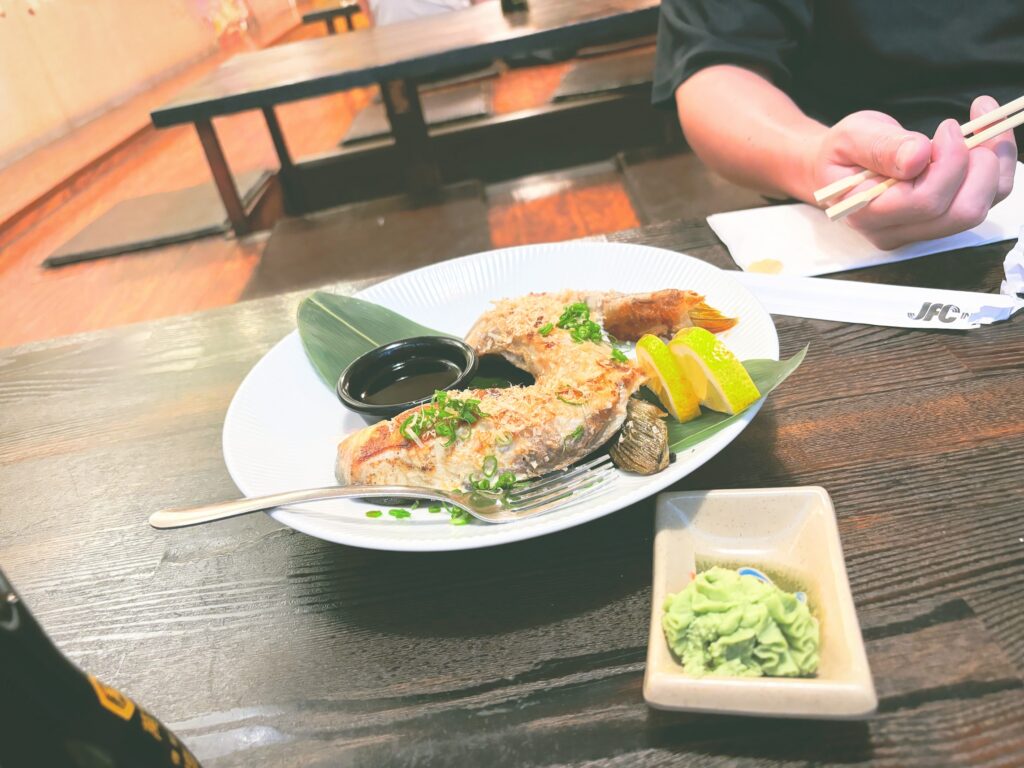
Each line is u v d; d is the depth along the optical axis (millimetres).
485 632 290
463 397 348
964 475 316
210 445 433
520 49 1110
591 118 1550
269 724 272
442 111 1717
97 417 484
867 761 229
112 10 2379
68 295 1288
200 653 305
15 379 547
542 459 330
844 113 692
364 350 449
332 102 2381
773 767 232
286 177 1566
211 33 3186
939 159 410
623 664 268
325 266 1152
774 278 456
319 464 382
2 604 176
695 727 245
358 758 256
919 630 260
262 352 513
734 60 652
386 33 1406
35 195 1733
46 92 2016
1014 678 240
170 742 209
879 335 410
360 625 304
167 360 531
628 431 326
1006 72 601
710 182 1235
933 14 610
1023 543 283
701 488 338
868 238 462
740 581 254
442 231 1189
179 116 1134
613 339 434
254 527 368
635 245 483
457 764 249
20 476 442
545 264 498
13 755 172
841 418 360
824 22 665
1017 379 358
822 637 247
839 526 305
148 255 1385
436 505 329
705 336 333
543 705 260
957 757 225
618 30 1111
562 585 303
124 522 387
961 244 461
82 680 189
